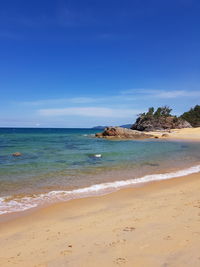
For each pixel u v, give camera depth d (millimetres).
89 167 15805
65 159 19391
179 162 18422
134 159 19719
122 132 56281
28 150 26266
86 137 60688
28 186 10742
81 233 5738
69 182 11617
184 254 4445
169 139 53094
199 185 11055
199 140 49719
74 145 34469
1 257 4695
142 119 115688
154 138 56594
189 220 6215
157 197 9062
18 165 16234
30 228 6215
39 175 13125
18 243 5328
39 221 6715
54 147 30594
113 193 9742
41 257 4633
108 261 4348
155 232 5539
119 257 4473
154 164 17312
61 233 5805
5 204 8242
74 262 4379
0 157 20125
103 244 5059
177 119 110688
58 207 7953
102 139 52125
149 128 109000
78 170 14734
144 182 11773
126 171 14578
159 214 6887
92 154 22625
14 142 39594
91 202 8500
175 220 6285
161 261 4250
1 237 5680
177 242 4953
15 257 4676
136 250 4715
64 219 6844
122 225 6129
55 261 4449
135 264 4195
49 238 5531
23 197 9094
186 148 30781
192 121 132500
